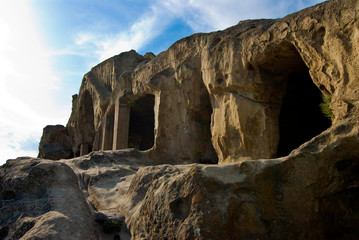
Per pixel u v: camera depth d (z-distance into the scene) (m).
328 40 9.45
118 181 11.73
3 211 7.34
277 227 6.01
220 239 5.60
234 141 13.36
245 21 15.36
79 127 33.28
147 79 20.50
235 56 13.32
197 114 17.14
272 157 12.30
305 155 6.55
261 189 6.20
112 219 8.07
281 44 11.38
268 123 12.55
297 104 15.75
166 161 17.33
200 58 16.48
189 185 6.22
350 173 6.97
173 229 6.08
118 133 23.31
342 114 8.48
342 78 8.87
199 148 16.91
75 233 6.30
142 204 7.41
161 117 17.89
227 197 5.95
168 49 19.09
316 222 6.36
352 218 6.98
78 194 7.96
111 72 28.16
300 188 6.33
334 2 9.41
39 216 6.70
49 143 36.75
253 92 12.83
